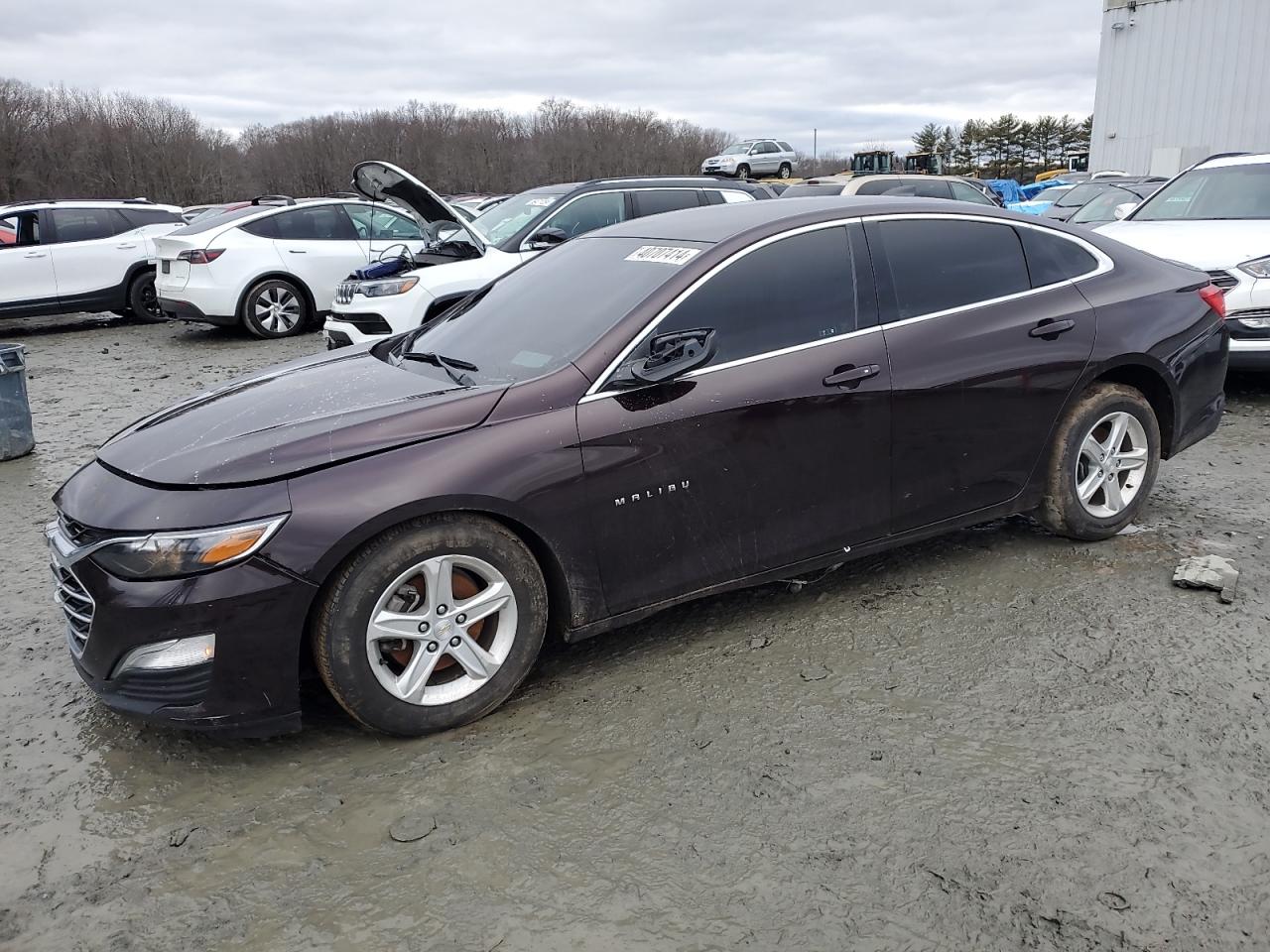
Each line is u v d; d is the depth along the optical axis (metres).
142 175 58.75
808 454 3.62
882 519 3.86
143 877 2.58
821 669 3.50
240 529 2.81
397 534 2.98
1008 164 104.69
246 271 11.69
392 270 8.62
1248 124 23.42
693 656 3.63
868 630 3.78
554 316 3.71
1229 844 2.54
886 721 3.16
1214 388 4.66
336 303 8.81
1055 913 2.33
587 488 3.23
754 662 3.57
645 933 2.32
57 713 3.43
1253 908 2.33
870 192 15.84
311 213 12.23
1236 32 23.25
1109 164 26.39
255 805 2.86
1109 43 25.77
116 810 2.87
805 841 2.61
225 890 2.52
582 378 3.29
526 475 3.12
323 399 3.43
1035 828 2.62
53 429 7.76
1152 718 3.12
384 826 2.74
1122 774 2.84
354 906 2.44
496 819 2.75
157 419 3.56
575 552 3.26
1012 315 4.05
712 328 3.44
